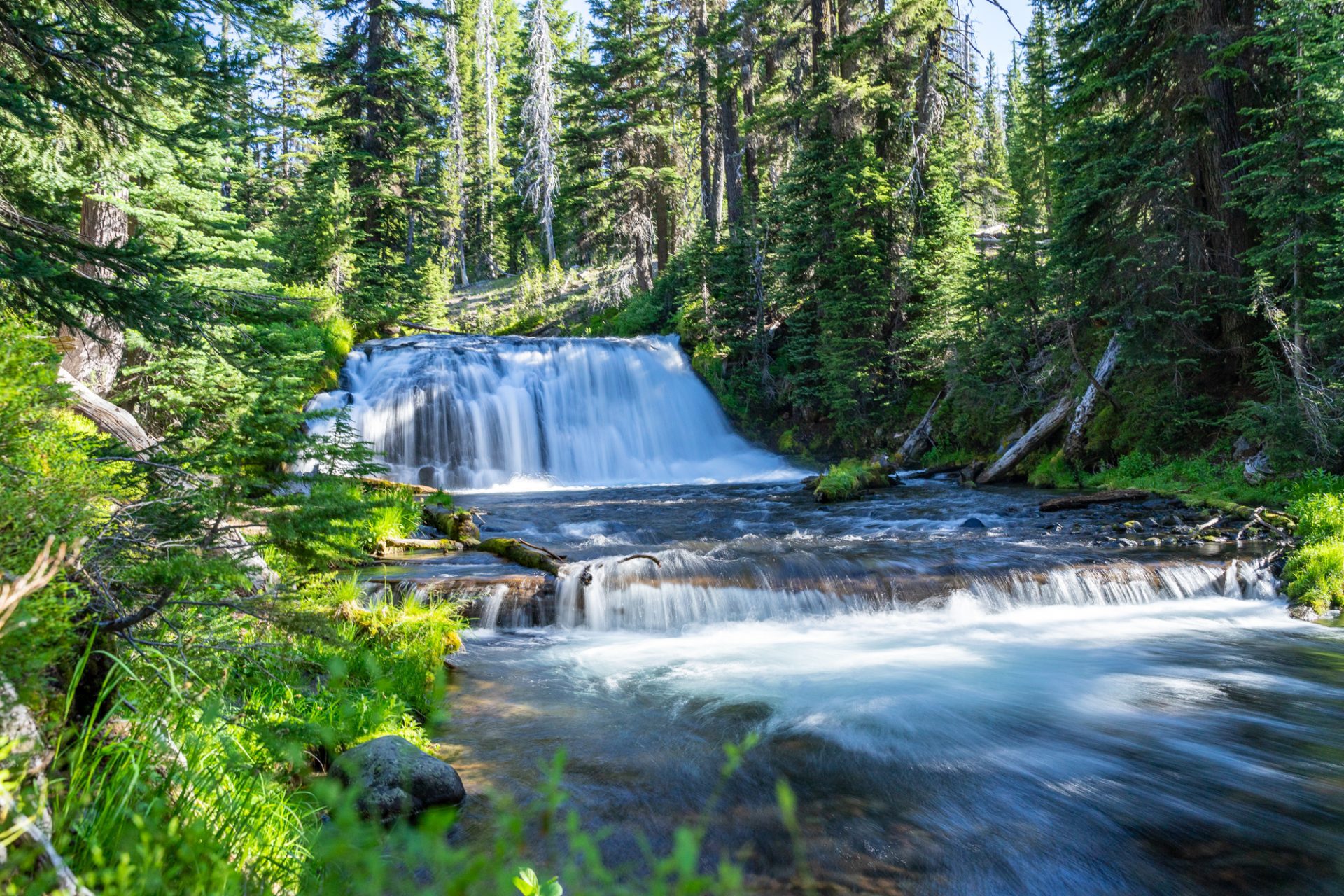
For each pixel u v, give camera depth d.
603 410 29.28
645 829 4.79
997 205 34.00
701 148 46.47
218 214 16.41
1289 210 15.37
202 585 4.13
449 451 26.05
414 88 40.62
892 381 27.73
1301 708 7.00
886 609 10.30
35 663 2.51
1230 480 16.34
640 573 10.30
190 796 3.15
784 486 23.61
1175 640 9.26
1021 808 5.16
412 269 39.88
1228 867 4.49
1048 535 13.99
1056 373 22.64
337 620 7.30
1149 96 19.72
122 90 8.20
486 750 5.94
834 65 31.34
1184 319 18.31
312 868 3.13
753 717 6.77
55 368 4.05
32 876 1.92
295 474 4.58
